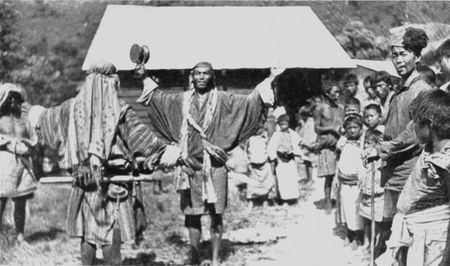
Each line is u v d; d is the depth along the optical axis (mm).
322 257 7453
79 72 16625
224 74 14719
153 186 12242
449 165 4809
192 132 7281
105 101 6785
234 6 16312
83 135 6719
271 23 15625
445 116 4809
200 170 7297
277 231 9102
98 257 7359
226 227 9492
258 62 14289
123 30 15172
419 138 4988
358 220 8016
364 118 7852
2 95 8023
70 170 6922
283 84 14891
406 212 5109
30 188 8258
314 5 17359
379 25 16469
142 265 7492
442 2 13281
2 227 8391
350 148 8273
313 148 13547
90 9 17281
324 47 14617
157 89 7453
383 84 8844
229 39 14891
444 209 5023
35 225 9234
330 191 10250
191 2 16453
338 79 15297
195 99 7340
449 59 5695
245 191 12469
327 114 10242
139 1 16703
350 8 17141
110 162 6762
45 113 7129
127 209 6828
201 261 7512
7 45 15992
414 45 6105
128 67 13547
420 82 6086
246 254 7883
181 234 9094
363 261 7223
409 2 14930
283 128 11609
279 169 11320
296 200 11289
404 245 5113
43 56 16359
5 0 16172
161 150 7039
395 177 6199
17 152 8102
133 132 6910
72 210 6812
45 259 7816
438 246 5008
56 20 16672
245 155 12703
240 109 7387
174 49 14492
